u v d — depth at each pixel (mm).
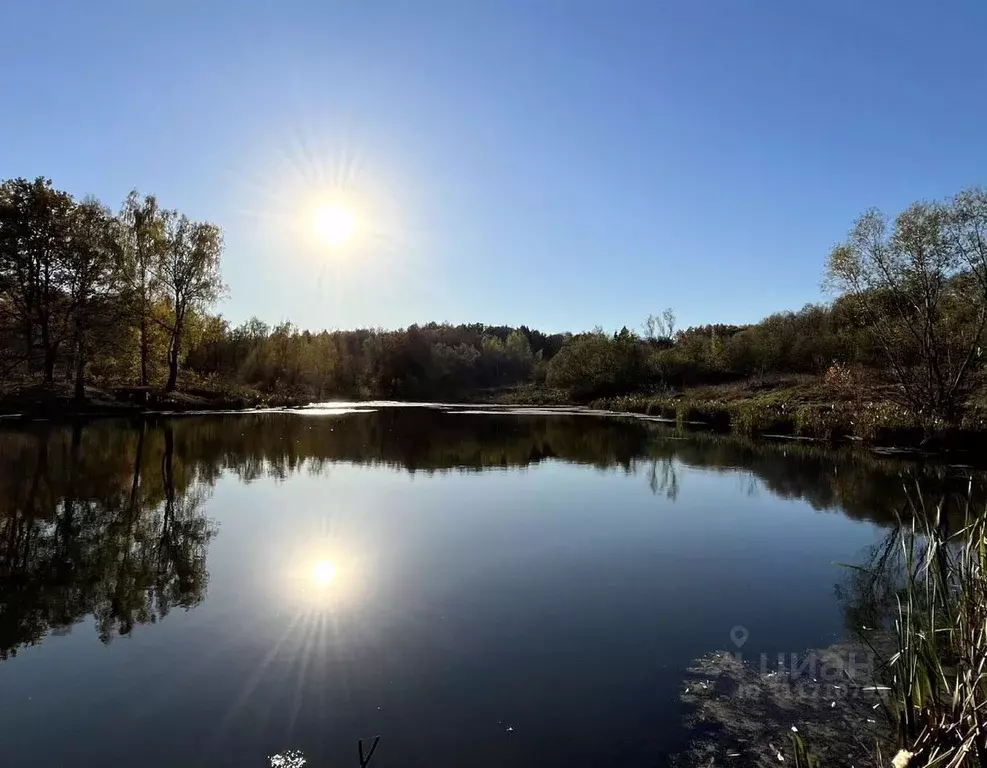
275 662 5547
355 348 85375
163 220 34562
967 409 20578
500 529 10359
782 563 8586
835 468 16391
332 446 21328
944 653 5340
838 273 22859
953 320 21188
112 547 9055
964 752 3346
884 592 7449
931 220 20438
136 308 31578
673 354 49531
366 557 8742
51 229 28125
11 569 8055
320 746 4297
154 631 6207
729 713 4777
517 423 32719
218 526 10352
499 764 4117
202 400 35281
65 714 4711
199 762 4121
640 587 7586
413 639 6070
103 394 30844
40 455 16984
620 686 5188
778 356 43312
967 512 4891
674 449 21000
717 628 6391
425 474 16000
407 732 4480
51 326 29562
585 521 10945
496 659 5648
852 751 4332
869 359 28891
